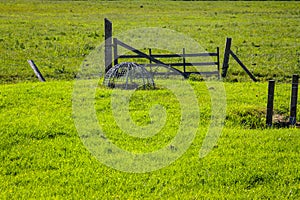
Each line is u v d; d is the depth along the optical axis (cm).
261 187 1238
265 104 2105
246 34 5559
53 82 2567
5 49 4044
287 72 3303
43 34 5162
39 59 3647
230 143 1575
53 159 1406
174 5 10100
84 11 8394
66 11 8262
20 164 1372
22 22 6306
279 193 1202
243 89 2477
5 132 1612
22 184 1240
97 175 1293
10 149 1484
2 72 3125
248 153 1482
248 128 1795
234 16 7894
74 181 1251
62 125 1706
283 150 1527
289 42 4909
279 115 1958
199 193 1188
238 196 1171
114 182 1256
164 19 7288
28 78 3006
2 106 1964
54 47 4241
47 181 1257
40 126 1677
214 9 9319
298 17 7800
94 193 1184
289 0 11775
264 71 3288
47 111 1897
